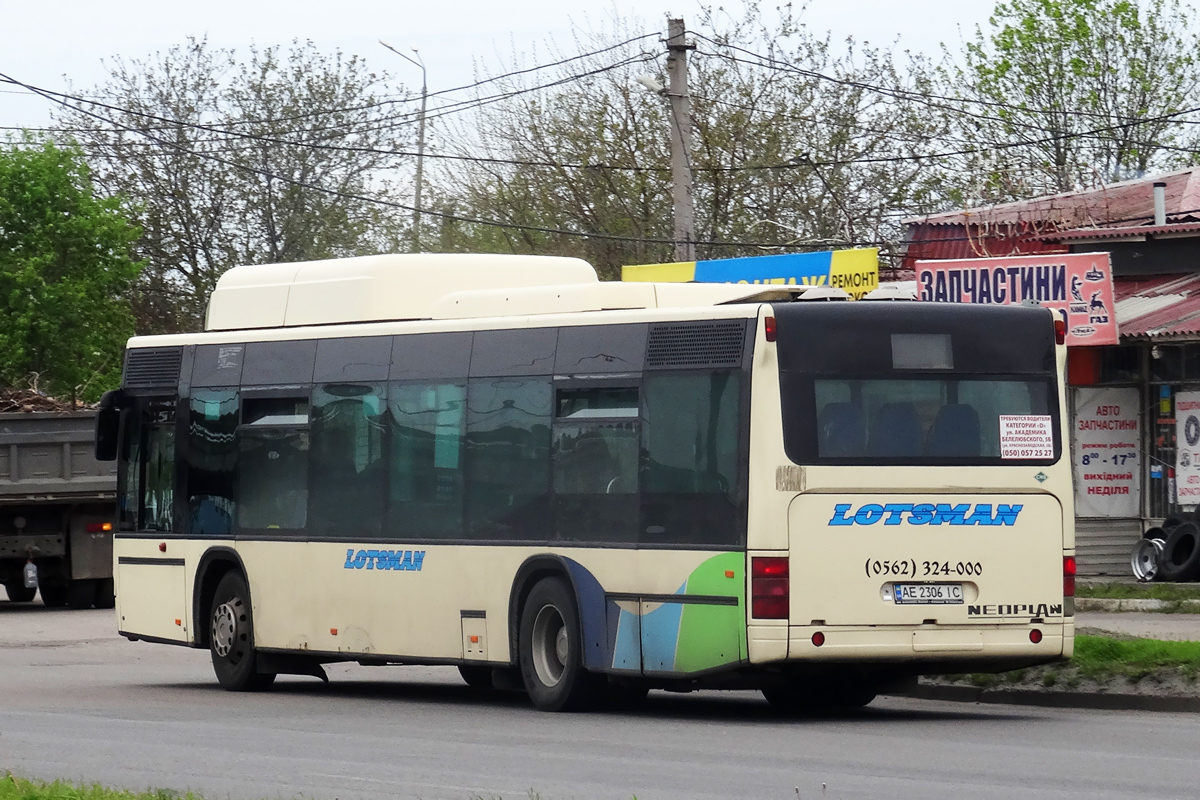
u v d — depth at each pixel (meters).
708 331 28.33
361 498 34.00
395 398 33.56
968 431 28.34
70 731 28.16
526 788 20.66
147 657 47.03
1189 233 59.94
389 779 21.72
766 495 27.20
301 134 110.19
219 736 27.20
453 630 32.03
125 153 111.12
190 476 37.94
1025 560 28.45
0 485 60.59
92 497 61.97
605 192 90.69
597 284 31.42
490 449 31.61
